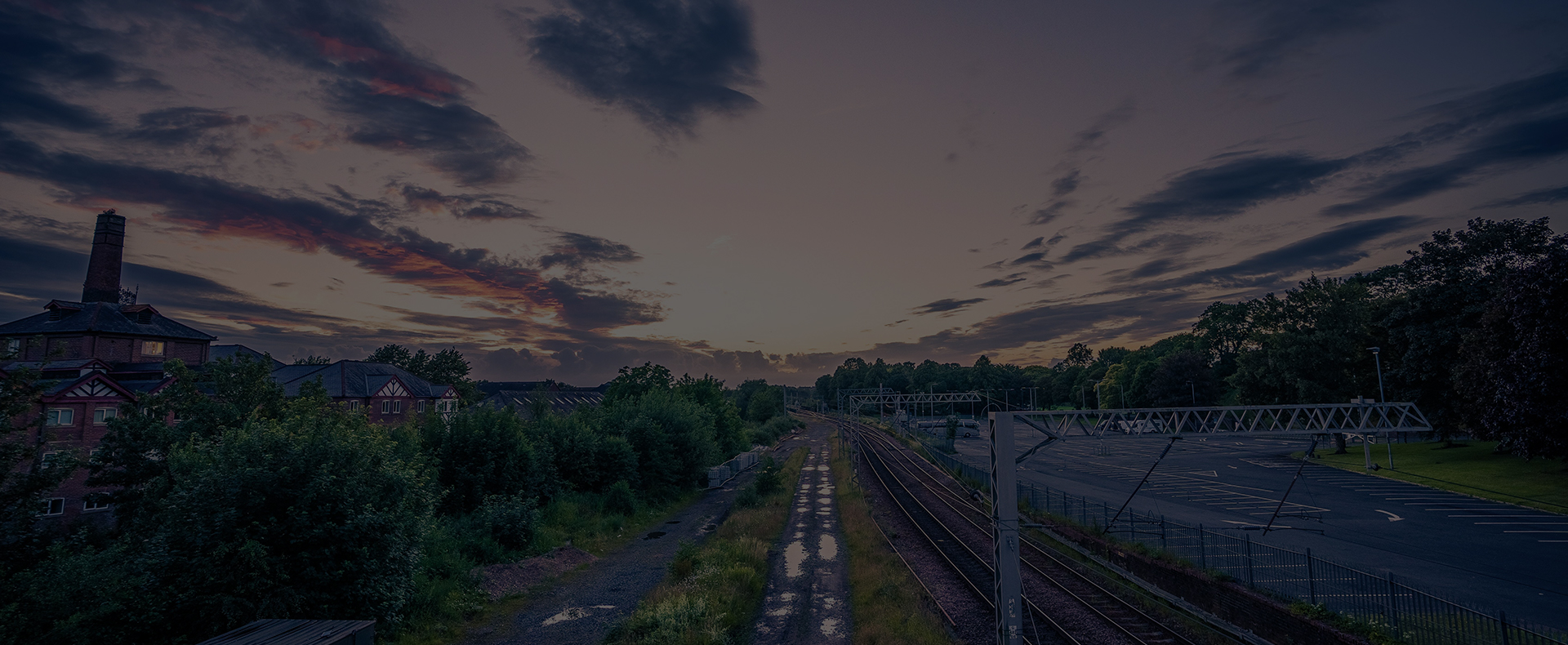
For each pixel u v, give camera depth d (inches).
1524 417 1328.7
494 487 1198.3
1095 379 5482.3
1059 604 818.2
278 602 606.9
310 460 668.1
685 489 1886.1
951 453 2561.5
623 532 1330.0
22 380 652.1
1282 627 650.8
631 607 852.0
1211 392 3464.6
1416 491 1523.1
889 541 1206.9
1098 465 2237.9
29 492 654.5
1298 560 904.9
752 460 2691.9
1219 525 1187.9
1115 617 764.0
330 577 642.8
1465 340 1604.3
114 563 647.8
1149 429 943.7
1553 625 673.0
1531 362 1296.8
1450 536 1081.4
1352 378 2320.4
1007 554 612.7
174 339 1900.8
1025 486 1578.5
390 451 806.5
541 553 1064.2
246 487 631.8
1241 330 4227.4
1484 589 800.9
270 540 633.0
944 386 6525.6
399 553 708.7
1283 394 2556.6
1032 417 904.3
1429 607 597.6
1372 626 586.2
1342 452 2214.6
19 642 517.3
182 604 587.8
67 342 1679.4
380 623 684.7
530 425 1540.4
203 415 976.9
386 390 2401.6
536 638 737.0
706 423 2194.9
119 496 948.0
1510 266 1784.0
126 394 1379.2
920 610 777.6
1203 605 775.7
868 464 2544.3
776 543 1228.5
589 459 1517.0
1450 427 1872.5
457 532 1023.6
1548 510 1258.6
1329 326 2369.6
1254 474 1898.4
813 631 767.1
